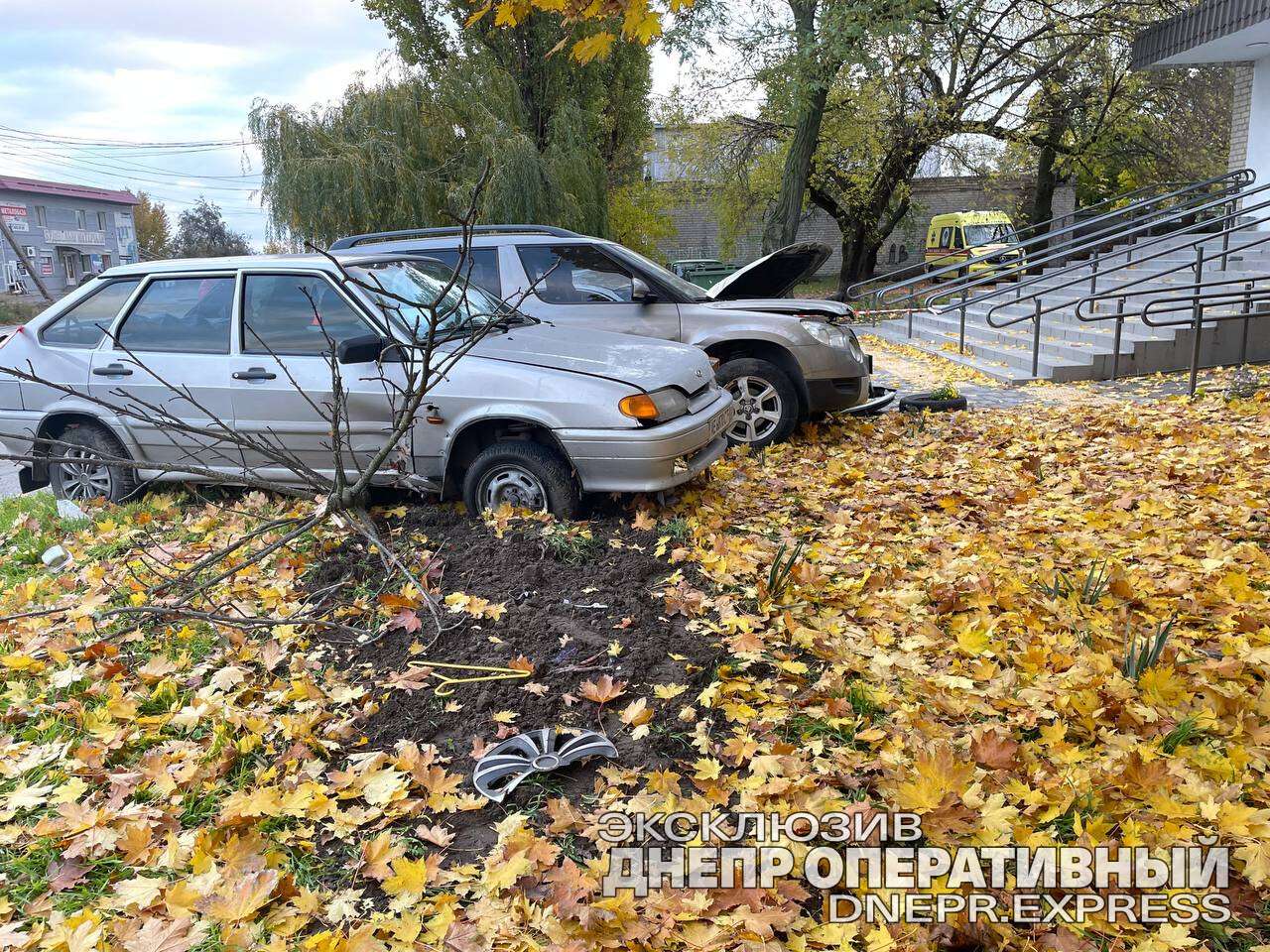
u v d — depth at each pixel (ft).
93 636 14.24
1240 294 30.07
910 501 19.77
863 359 26.12
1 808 10.05
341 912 8.38
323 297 19.47
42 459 15.06
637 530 17.11
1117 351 35.70
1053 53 81.05
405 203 66.69
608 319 24.36
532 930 7.98
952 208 120.06
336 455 15.07
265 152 67.62
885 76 77.77
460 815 9.70
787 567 14.60
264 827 9.61
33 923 8.40
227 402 19.51
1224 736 10.40
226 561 16.76
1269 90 49.08
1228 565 14.89
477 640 13.03
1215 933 7.82
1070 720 10.80
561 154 78.13
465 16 82.74
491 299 21.49
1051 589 14.42
